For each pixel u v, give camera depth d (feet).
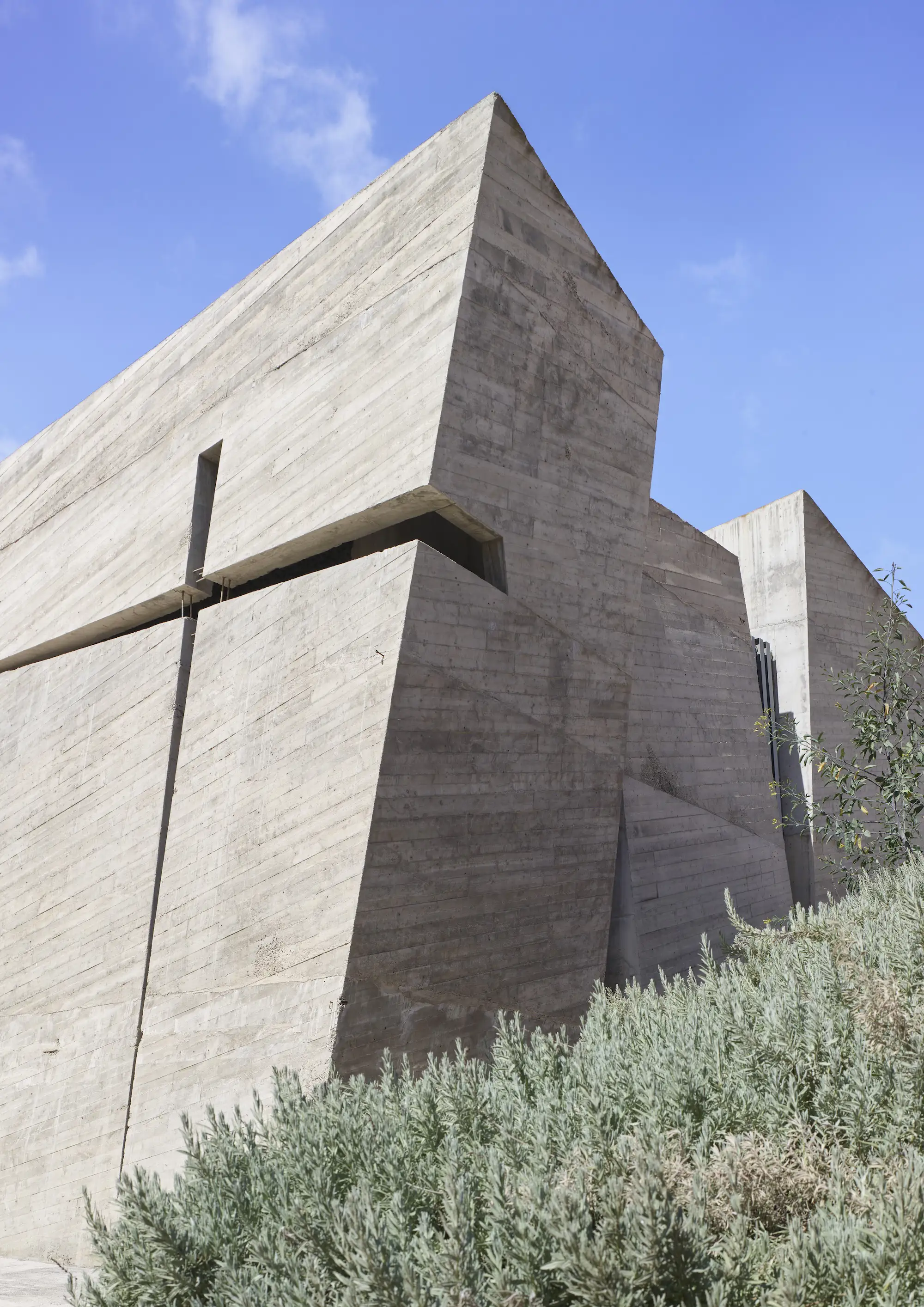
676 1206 11.45
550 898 45.83
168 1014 45.50
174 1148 42.68
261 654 46.85
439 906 41.19
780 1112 14.64
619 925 51.67
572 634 47.80
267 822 43.68
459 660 42.47
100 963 50.21
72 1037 50.39
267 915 42.29
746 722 64.28
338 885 39.63
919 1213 10.92
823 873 66.33
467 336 43.88
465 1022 41.63
